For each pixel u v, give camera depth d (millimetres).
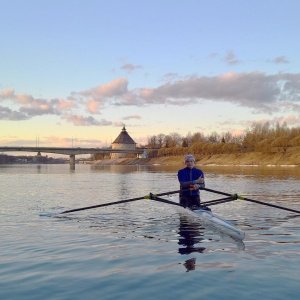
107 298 5414
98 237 9898
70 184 37875
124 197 22812
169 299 5367
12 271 6766
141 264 7160
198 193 13562
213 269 6762
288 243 9070
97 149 186750
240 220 13031
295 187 30703
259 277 6281
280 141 138500
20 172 85312
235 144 163875
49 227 11555
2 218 13547
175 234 10273
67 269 6863
